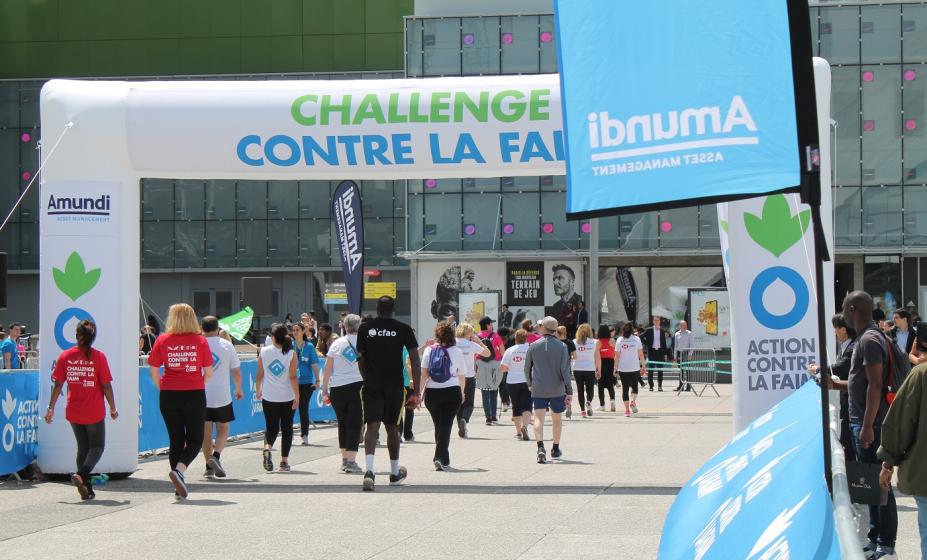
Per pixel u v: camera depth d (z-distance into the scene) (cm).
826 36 3406
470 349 1886
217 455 1338
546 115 1253
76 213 1296
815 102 505
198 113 1289
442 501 1124
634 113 526
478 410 2616
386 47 4425
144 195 4456
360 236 1742
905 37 3378
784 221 1180
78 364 1165
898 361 820
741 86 512
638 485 1227
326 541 901
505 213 3550
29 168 4434
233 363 1365
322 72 4447
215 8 4475
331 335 2230
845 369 899
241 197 4438
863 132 3394
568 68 536
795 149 505
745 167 510
